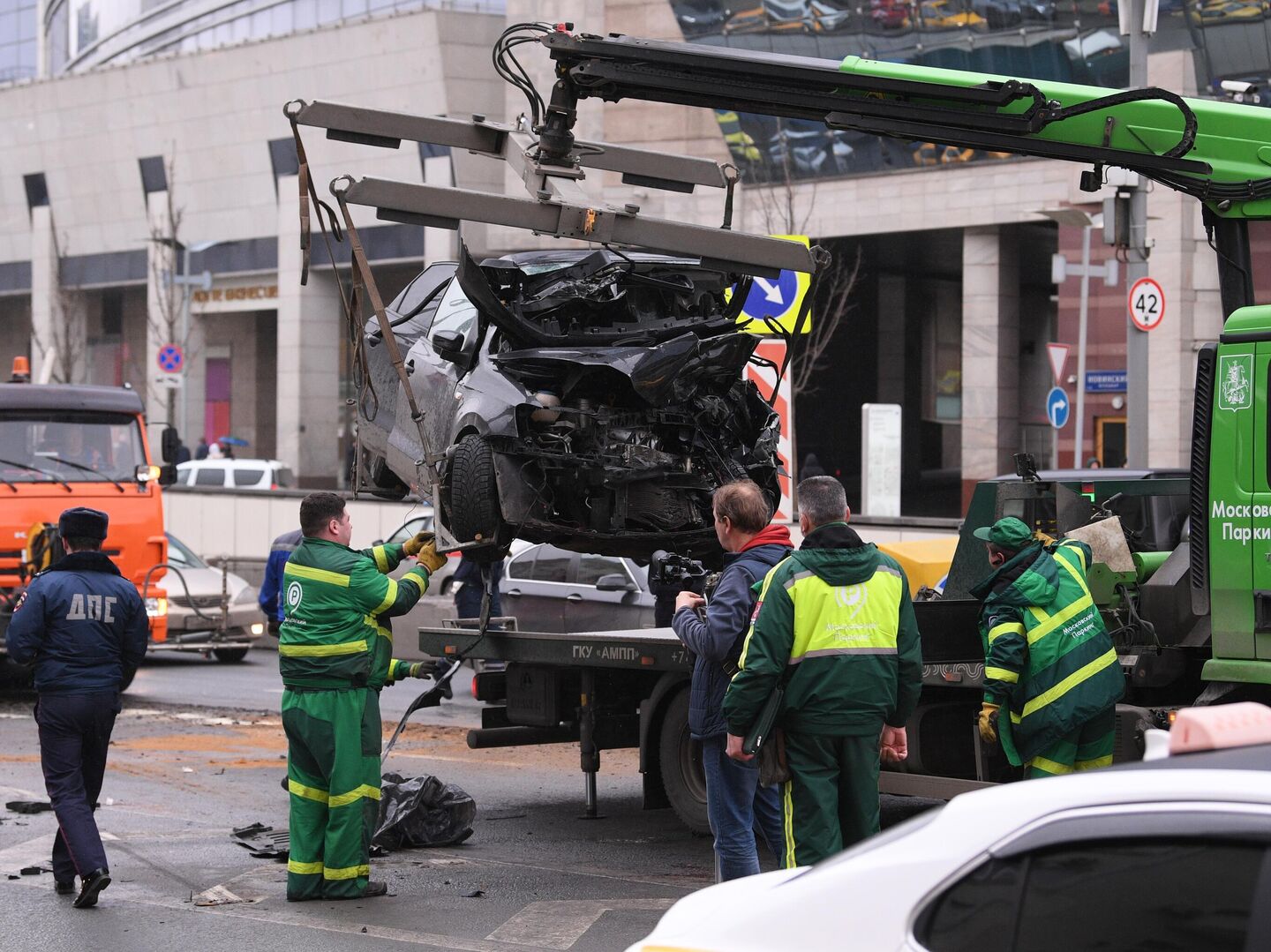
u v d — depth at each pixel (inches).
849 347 2743.6
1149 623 428.1
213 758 641.0
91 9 3754.9
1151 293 848.3
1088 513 464.4
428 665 428.8
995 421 2043.6
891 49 1878.7
